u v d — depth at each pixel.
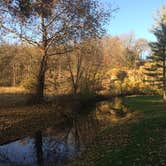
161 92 65.94
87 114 34.53
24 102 32.56
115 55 102.25
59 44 32.31
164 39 47.94
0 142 18.59
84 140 19.91
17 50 40.25
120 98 55.22
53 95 42.66
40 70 32.50
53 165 14.42
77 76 46.56
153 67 52.62
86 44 33.28
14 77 57.91
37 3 23.78
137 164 11.79
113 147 15.64
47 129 24.23
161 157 12.38
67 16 30.45
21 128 22.19
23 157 15.93
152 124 21.45
